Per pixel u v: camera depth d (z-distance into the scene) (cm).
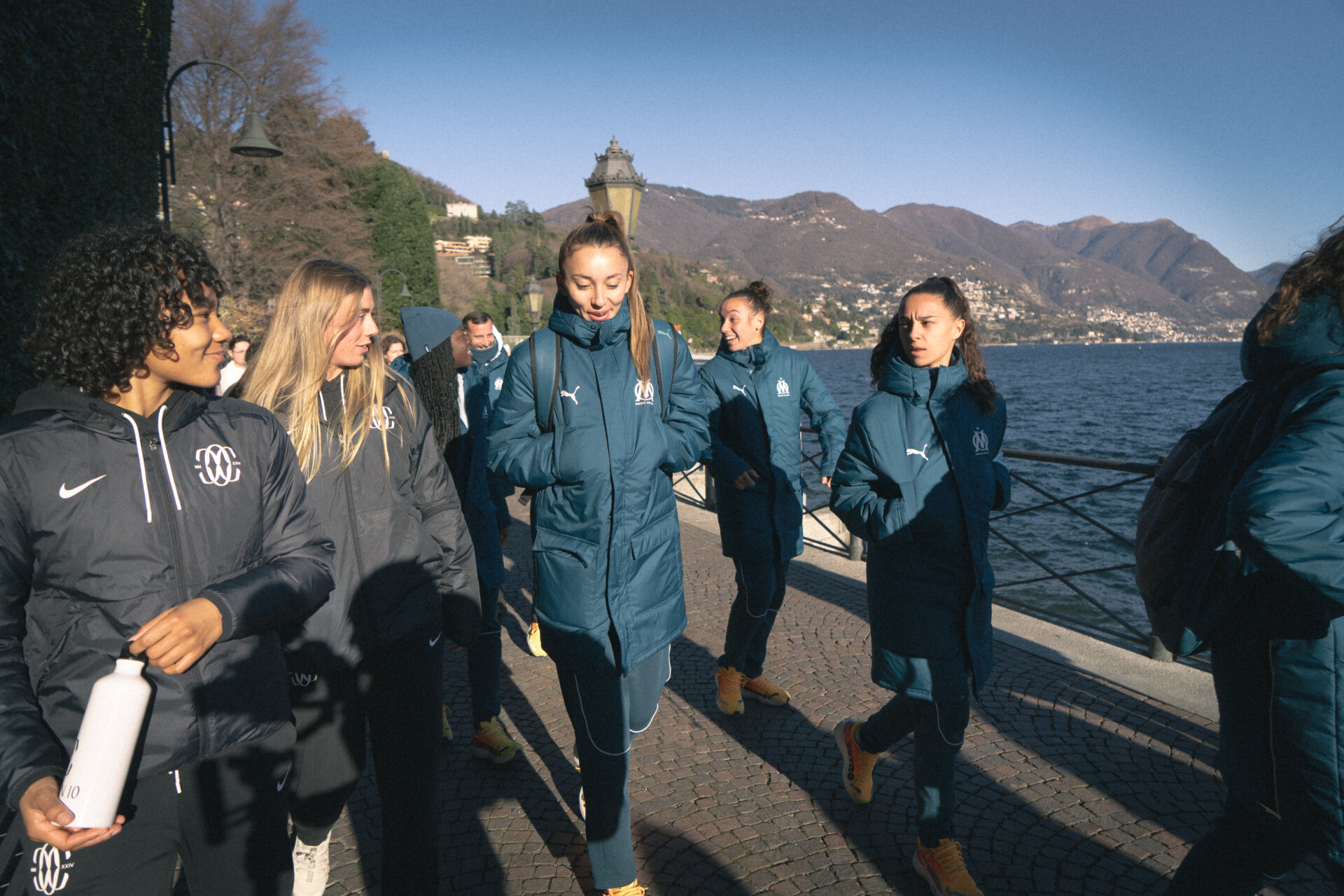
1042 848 254
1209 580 157
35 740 122
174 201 2620
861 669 403
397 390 216
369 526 202
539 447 222
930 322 223
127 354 130
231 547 147
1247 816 171
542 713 366
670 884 242
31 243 432
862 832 267
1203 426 173
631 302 226
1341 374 144
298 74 2761
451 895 238
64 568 131
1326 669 143
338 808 212
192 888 150
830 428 370
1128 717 340
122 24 642
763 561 337
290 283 198
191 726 141
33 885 133
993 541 1434
